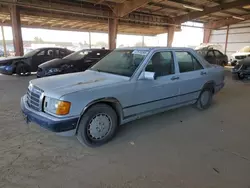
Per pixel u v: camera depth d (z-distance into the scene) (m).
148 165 2.37
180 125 3.61
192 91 3.99
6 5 12.20
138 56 3.31
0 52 23.05
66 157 2.51
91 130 2.68
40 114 2.53
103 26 20.50
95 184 2.03
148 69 3.18
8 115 3.90
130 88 2.93
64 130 2.41
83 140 2.64
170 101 3.60
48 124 2.38
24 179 2.08
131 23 17.77
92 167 2.31
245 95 6.09
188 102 4.04
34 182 2.04
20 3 10.35
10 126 3.38
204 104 4.46
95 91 2.60
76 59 7.68
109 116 2.82
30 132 3.17
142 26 18.52
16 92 5.85
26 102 2.91
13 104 4.64
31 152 2.60
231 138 3.11
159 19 17.47
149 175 2.18
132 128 3.43
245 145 2.89
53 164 2.35
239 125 3.64
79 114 2.48
